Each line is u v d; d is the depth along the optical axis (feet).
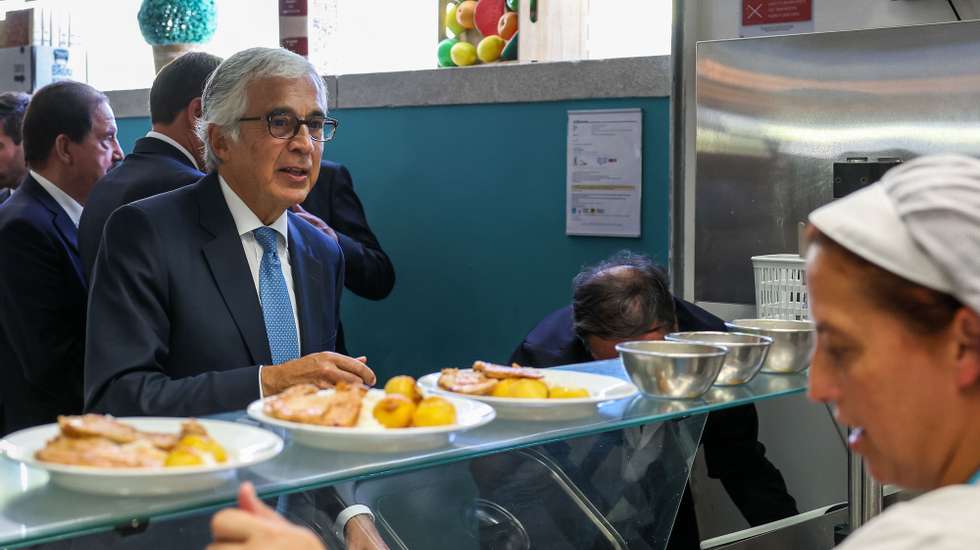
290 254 7.18
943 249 2.75
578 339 7.93
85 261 8.52
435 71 12.12
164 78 9.13
